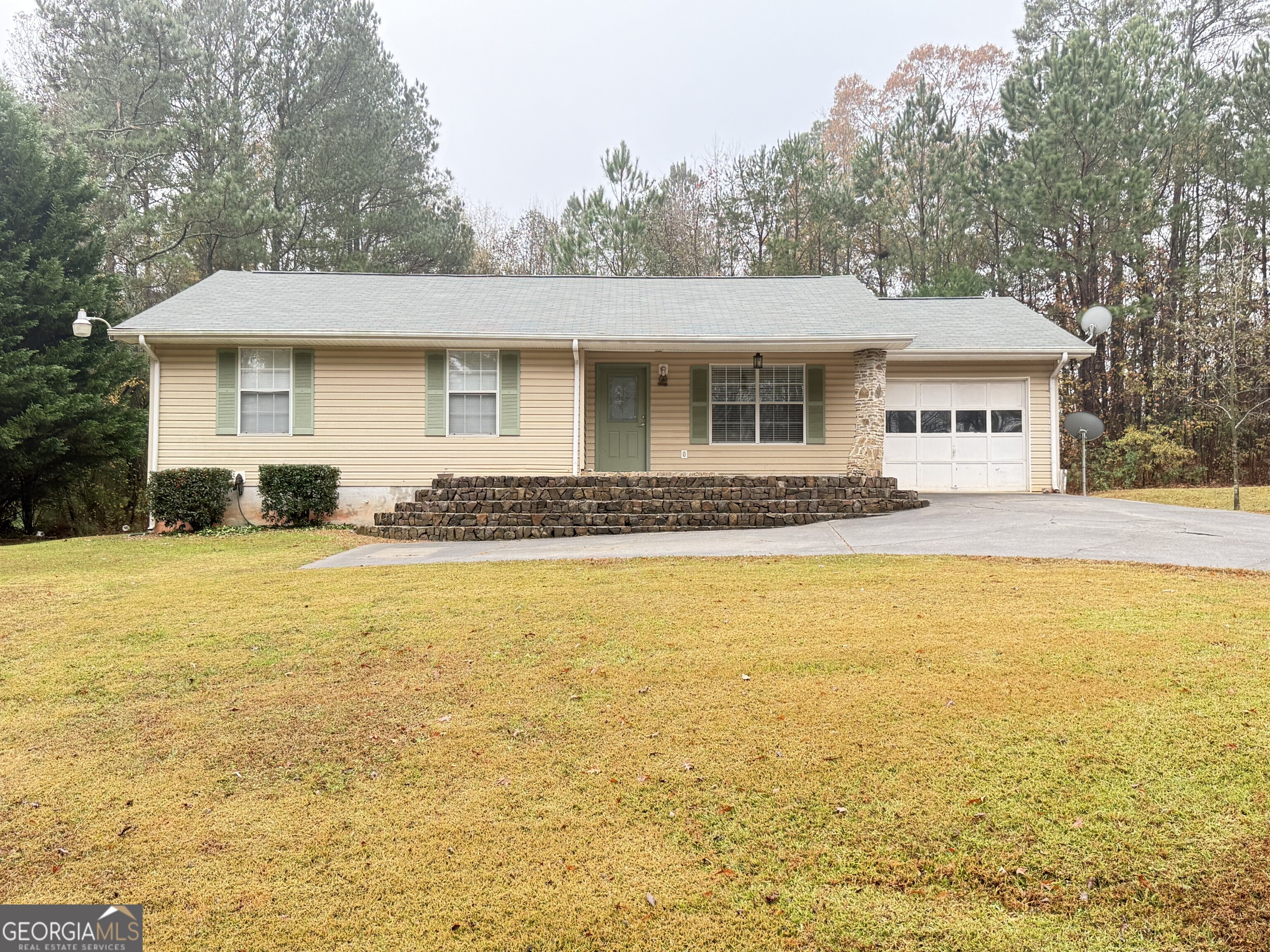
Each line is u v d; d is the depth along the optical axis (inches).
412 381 525.0
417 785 138.6
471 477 490.9
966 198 863.7
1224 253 797.9
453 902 107.0
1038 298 918.4
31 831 126.1
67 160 634.2
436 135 1085.1
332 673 196.2
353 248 983.6
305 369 518.6
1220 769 129.4
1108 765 132.8
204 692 185.6
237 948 98.7
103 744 158.2
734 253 1046.4
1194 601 231.0
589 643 211.5
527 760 146.3
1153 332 840.3
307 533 464.4
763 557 338.3
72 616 254.8
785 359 566.3
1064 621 214.7
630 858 115.3
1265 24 860.0
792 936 98.4
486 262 1270.9
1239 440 795.4
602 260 906.7
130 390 751.1
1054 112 757.3
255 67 940.0
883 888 106.6
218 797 136.4
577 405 524.1
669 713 163.6
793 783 132.8
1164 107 786.2
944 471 602.5
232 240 831.1
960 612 228.7
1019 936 96.7
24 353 553.3
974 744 142.5
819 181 938.1
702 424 566.3
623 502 458.3
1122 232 754.2
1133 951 93.4
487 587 283.9
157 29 842.2
